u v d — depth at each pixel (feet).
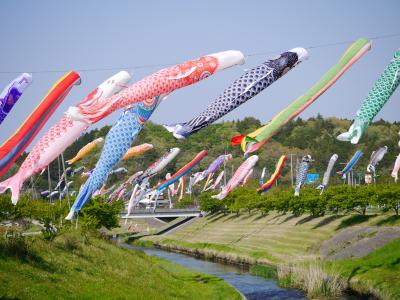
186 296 144.56
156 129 488.44
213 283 175.63
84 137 451.94
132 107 104.53
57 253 136.56
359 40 91.50
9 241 119.24
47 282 108.47
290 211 336.08
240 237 320.29
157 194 229.04
